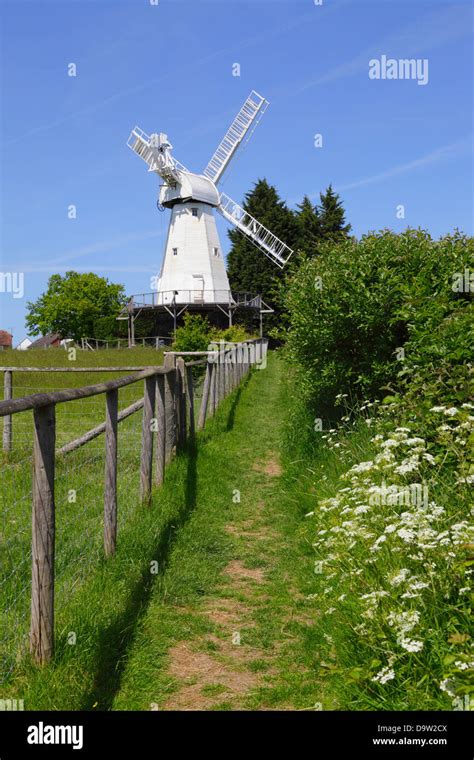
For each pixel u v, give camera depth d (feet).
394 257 27.76
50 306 245.04
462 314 19.75
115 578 16.53
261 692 12.39
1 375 56.75
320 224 177.58
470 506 13.71
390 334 27.61
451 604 11.16
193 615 15.74
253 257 172.14
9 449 28.14
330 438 26.08
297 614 15.84
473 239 27.66
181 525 21.59
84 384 56.03
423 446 17.75
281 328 35.76
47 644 12.04
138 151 135.64
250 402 53.31
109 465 17.63
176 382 30.27
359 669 10.66
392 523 14.19
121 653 13.52
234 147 141.69
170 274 135.13
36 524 11.87
